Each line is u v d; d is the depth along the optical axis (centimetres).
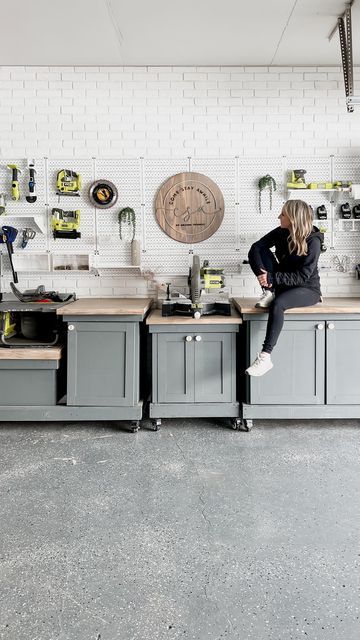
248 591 184
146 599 180
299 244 350
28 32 366
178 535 223
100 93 430
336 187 420
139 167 432
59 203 432
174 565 201
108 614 173
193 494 263
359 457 312
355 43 387
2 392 361
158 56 410
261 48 397
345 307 352
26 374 360
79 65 427
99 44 387
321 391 359
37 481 279
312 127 433
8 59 414
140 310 351
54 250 433
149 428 371
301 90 432
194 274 360
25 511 245
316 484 274
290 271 366
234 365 361
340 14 345
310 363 358
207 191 431
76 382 359
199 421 389
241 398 381
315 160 432
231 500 256
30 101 429
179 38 378
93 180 432
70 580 191
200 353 361
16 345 362
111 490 268
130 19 348
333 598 180
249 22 354
